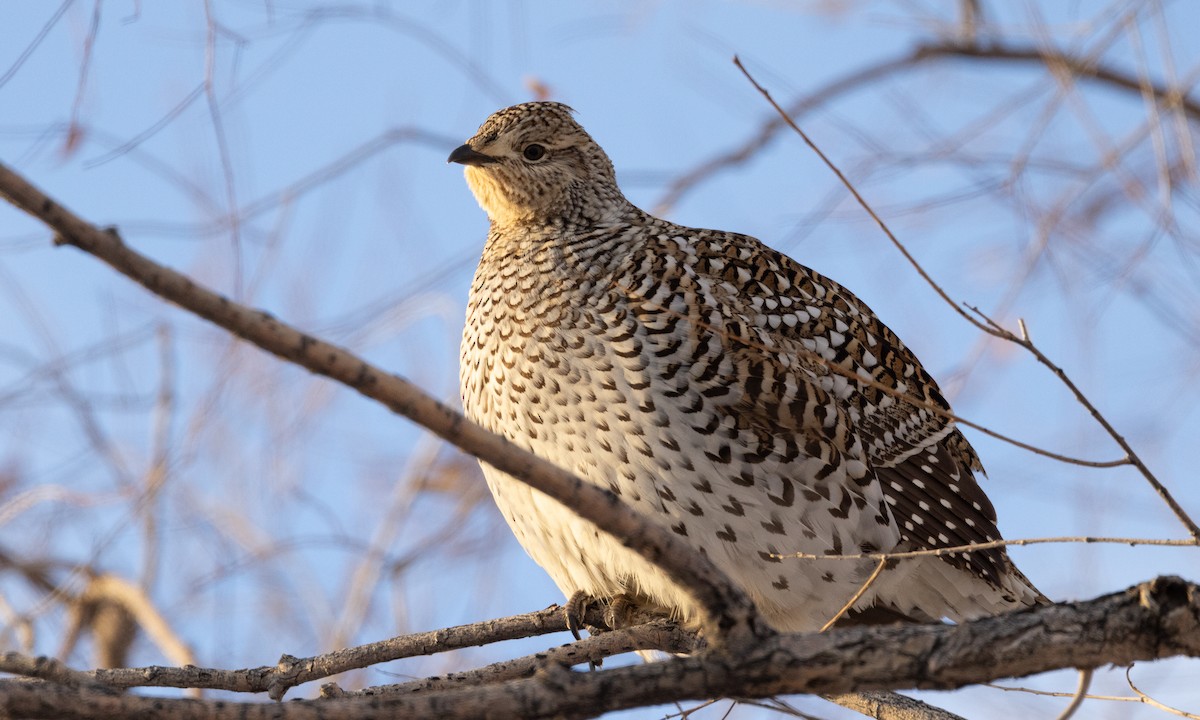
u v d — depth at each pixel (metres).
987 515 11.02
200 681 8.38
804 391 9.93
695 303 10.06
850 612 10.81
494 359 10.41
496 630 9.78
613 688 6.36
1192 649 6.16
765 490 9.91
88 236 5.29
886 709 9.32
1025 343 6.75
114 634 15.30
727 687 6.38
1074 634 6.23
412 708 6.25
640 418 9.85
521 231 11.12
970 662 6.30
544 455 10.21
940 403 11.28
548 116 11.54
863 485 10.20
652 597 10.07
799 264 11.12
